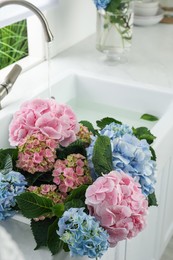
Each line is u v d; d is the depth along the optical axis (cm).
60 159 123
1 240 112
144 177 115
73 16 225
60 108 124
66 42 226
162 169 165
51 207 108
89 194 106
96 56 217
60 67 205
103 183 106
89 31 243
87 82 197
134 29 252
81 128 128
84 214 102
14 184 114
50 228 107
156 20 255
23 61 211
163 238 203
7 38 246
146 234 173
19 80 191
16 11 180
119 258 146
